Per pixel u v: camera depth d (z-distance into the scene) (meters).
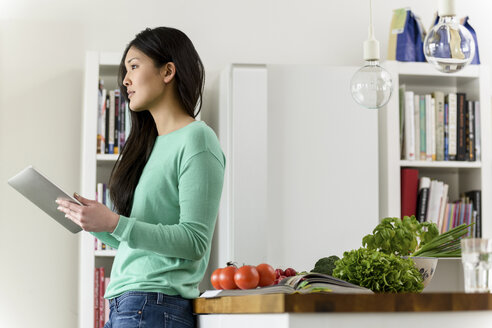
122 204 2.20
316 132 3.78
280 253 3.68
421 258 2.38
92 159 3.69
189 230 2.02
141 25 4.14
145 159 2.22
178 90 2.22
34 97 4.02
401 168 4.09
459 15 4.46
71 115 4.03
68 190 3.98
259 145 3.66
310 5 4.31
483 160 4.05
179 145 2.10
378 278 2.04
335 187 3.77
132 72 2.22
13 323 3.87
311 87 3.80
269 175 3.72
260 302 1.58
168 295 2.02
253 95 3.68
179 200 2.08
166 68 2.21
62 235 3.95
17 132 3.98
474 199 4.03
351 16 4.33
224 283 2.11
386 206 3.90
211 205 2.07
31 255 3.92
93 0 4.12
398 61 4.00
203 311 2.01
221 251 3.72
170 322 2.01
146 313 2.00
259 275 2.12
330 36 4.30
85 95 3.75
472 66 4.08
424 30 4.11
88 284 3.62
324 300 1.49
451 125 4.03
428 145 4.00
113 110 3.75
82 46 4.09
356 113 3.83
